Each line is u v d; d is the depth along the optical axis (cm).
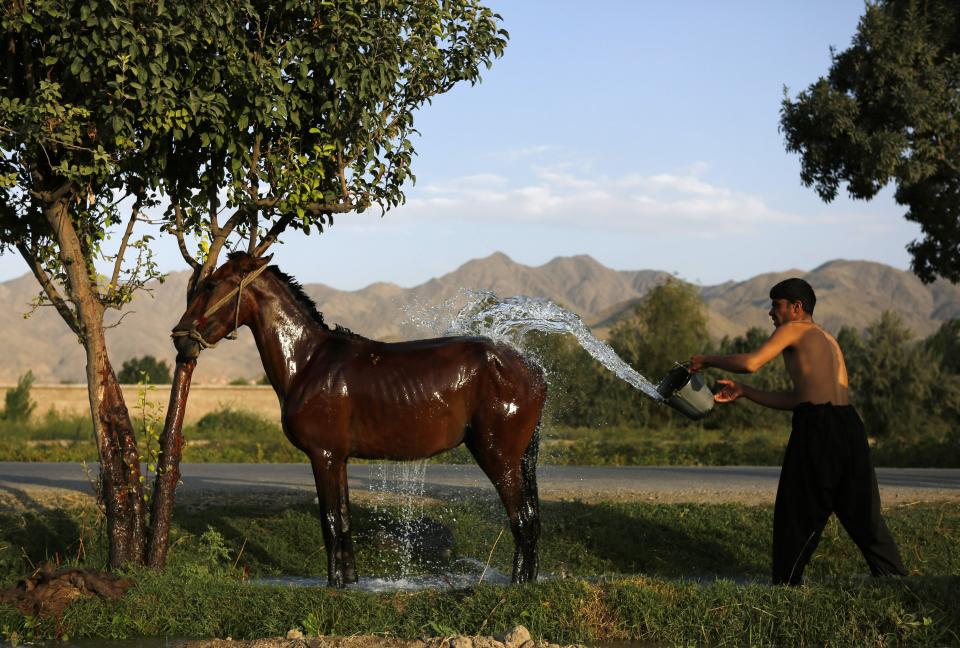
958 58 1858
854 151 1850
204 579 722
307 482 1320
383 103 802
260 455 1973
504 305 812
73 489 1211
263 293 760
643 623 628
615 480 1370
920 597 629
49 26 708
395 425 735
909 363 3039
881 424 2977
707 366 733
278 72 737
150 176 774
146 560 777
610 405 2958
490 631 619
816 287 17812
